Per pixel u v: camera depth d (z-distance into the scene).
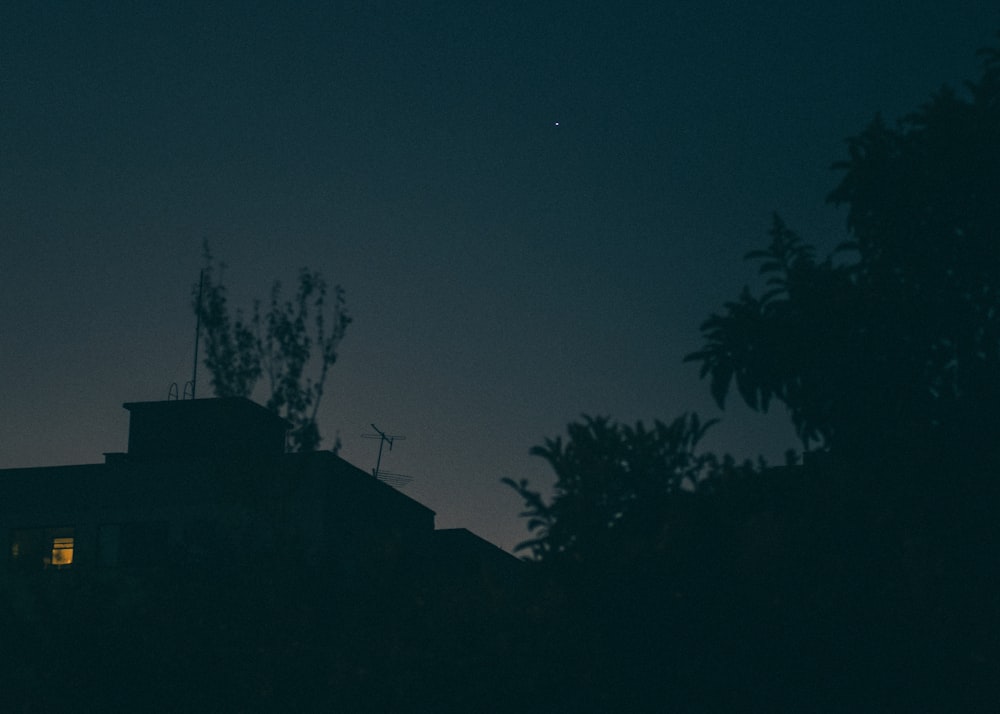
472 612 9.51
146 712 10.02
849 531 9.23
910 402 10.41
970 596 8.58
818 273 10.90
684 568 8.97
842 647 8.41
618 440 9.70
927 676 8.17
